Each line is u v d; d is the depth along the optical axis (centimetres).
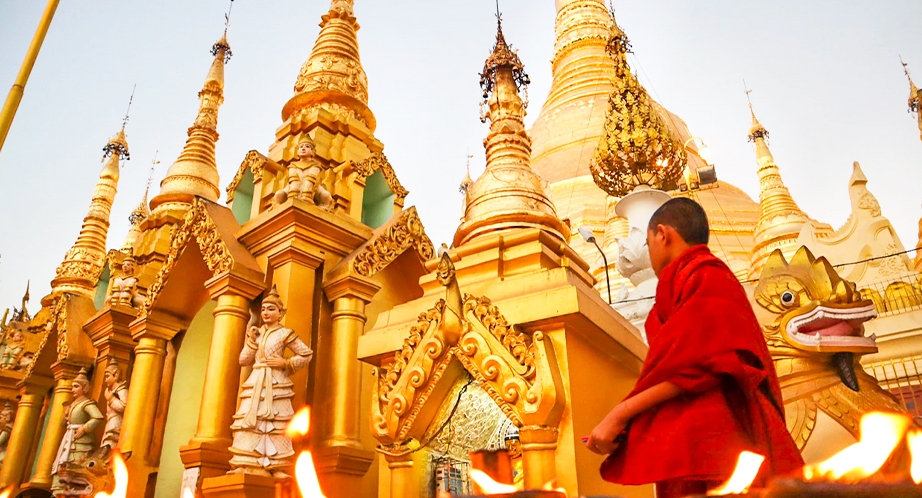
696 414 260
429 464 515
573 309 446
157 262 1379
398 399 478
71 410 1095
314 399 795
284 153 1071
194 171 1515
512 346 450
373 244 905
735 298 275
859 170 1389
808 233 1431
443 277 486
